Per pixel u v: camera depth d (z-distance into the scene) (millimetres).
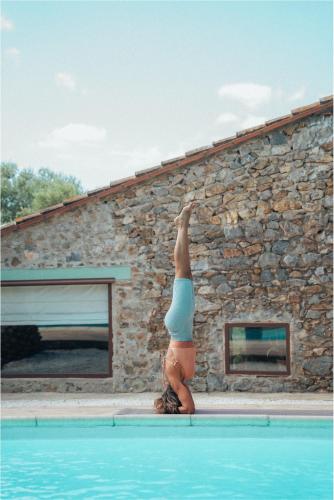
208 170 14758
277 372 14438
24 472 8852
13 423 10539
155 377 14828
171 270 14828
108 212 15070
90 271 15086
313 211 14469
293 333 14422
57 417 10516
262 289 14547
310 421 10086
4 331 15445
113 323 15023
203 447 9891
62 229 15203
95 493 7910
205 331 14656
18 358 15367
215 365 14633
